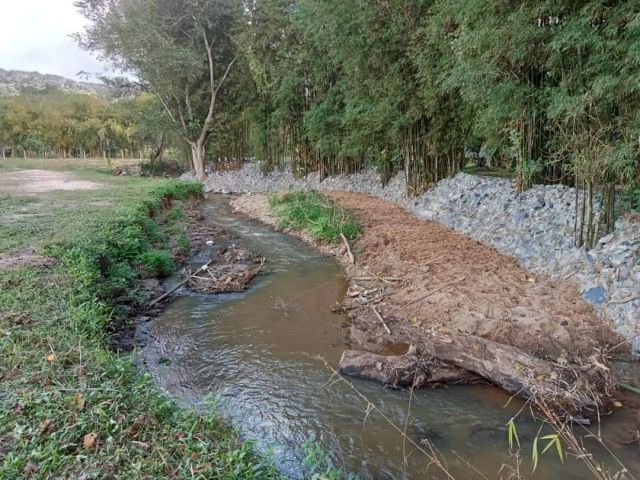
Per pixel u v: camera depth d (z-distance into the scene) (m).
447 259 6.15
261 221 11.21
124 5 16.58
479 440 2.92
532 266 5.53
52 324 3.36
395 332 4.50
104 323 4.09
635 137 4.08
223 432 2.60
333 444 2.92
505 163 9.44
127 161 27.39
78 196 10.33
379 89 9.56
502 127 7.09
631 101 4.12
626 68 3.83
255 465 2.22
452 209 8.55
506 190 7.62
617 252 4.61
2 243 5.39
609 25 3.91
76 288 4.12
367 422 3.16
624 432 2.90
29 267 4.50
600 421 3.01
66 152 38.66
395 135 9.99
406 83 9.10
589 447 2.78
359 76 10.09
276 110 15.60
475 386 3.58
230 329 4.80
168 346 4.37
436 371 3.68
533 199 6.65
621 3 3.83
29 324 3.32
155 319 5.04
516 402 3.33
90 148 38.56
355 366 3.79
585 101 4.31
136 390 2.69
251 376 3.81
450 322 4.37
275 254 7.99
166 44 16.44
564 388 3.24
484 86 6.03
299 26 12.27
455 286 5.16
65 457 1.96
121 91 19.28
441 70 7.71
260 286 6.25
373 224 8.67
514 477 2.56
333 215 9.30
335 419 3.20
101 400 2.47
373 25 8.76
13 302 3.66
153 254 6.57
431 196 9.77
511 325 4.06
